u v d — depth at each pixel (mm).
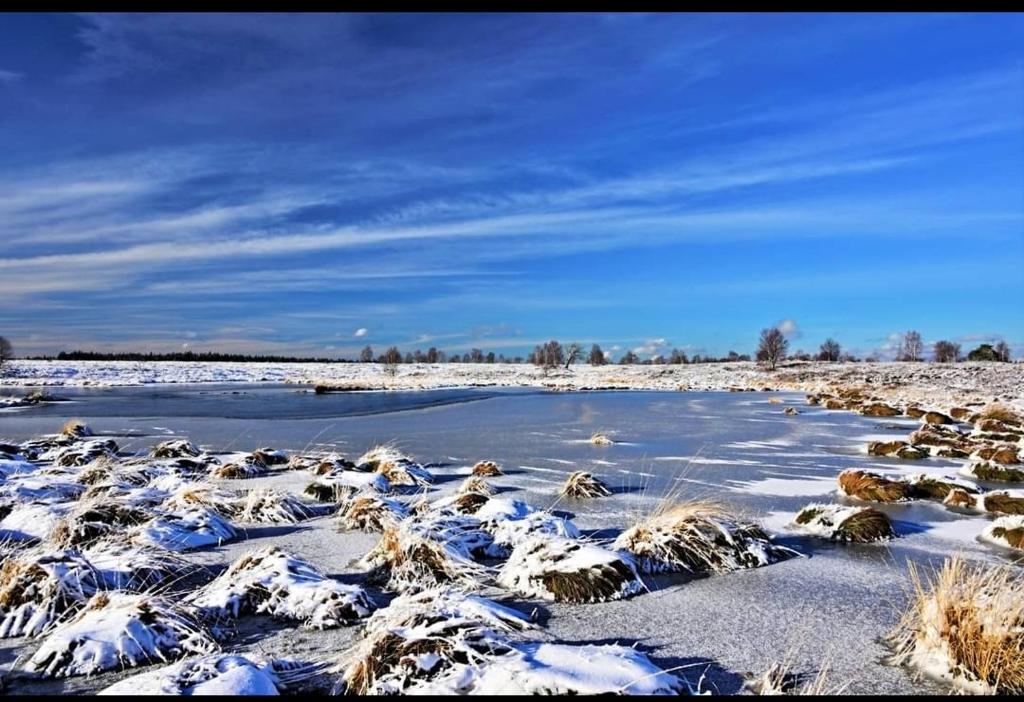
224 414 22609
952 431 15523
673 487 9484
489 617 4215
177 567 5492
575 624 4523
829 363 62625
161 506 7496
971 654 3719
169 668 3525
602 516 7719
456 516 6770
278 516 7457
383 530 6555
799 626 4496
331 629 4387
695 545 5879
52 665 3756
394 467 10188
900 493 8727
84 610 4363
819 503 8328
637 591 5172
